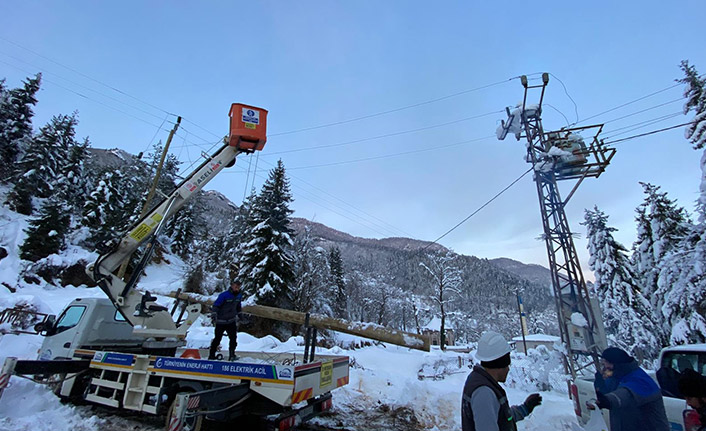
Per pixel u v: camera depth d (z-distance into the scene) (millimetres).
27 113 43219
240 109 8914
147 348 7539
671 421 4258
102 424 6227
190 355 7531
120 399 6477
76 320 7945
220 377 5645
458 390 8188
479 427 2166
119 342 8297
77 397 7312
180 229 42688
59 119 44812
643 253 23062
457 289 37969
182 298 9242
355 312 53812
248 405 5855
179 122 19406
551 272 12289
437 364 16219
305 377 5652
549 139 12938
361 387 9344
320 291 34312
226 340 15328
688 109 16375
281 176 30828
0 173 39844
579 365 11633
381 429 6480
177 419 4883
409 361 15789
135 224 7957
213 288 32031
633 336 21484
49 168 37906
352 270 52719
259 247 27234
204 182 8609
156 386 6148
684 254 14438
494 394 2291
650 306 22312
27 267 25734
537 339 33969
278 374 5352
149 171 43188
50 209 29625
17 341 10750
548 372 10484
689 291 14141
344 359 7316
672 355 5059
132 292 7574
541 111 13336
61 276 26953
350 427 6578
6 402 6520
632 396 3262
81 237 33625
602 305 23875
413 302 48406
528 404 2650
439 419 6715
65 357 7555
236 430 6340
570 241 12086
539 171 12898
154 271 34438
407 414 7152
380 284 52594
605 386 4027
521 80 12875
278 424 5367
